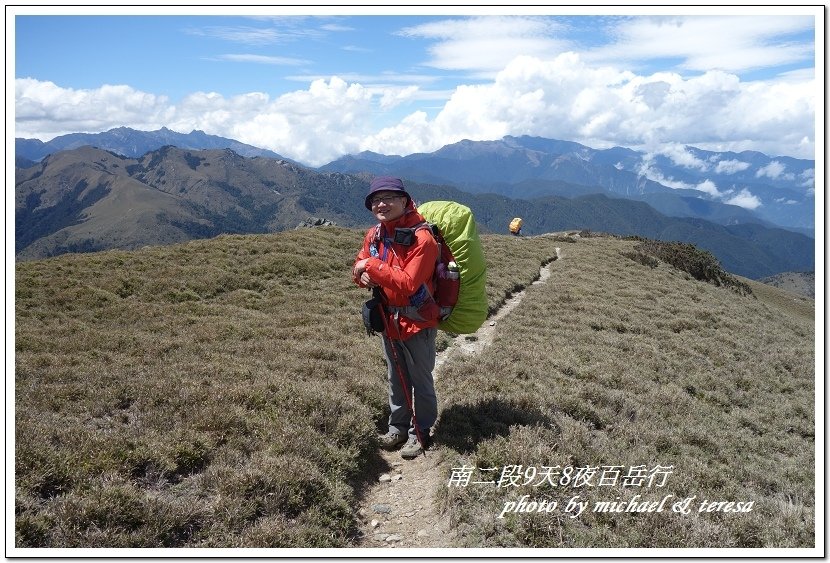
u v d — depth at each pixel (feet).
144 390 30.22
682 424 38.42
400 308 24.81
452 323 25.39
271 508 20.34
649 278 112.27
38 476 19.71
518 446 25.05
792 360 68.59
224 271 78.02
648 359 54.65
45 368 36.17
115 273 72.59
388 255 23.99
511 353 47.67
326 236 114.32
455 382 37.58
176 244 97.09
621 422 34.71
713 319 83.76
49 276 68.90
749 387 55.21
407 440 28.19
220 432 25.34
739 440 39.75
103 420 27.45
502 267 104.63
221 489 20.68
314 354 41.98
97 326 53.26
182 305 61.98
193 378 33.04
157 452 22.57
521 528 20.11
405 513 22.54
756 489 30.78
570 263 119.96
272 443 24.64
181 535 19.11
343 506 21.62
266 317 57.88
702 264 141.79
